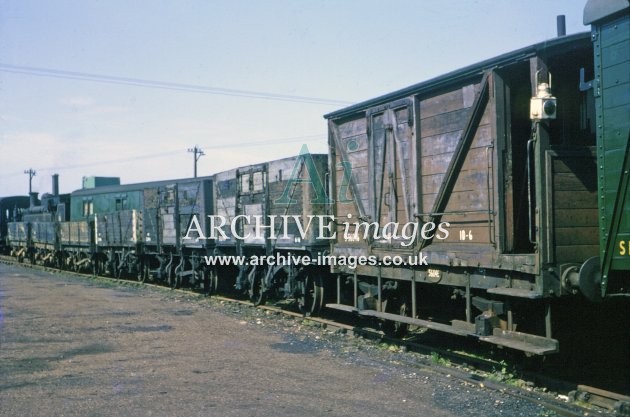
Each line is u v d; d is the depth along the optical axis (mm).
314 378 7648
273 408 6363
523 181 7863
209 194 17500
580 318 7672
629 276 6250
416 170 8844
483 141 7715
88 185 32031
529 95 7988
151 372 8047
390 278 9734
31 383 7527
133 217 22000
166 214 19859
